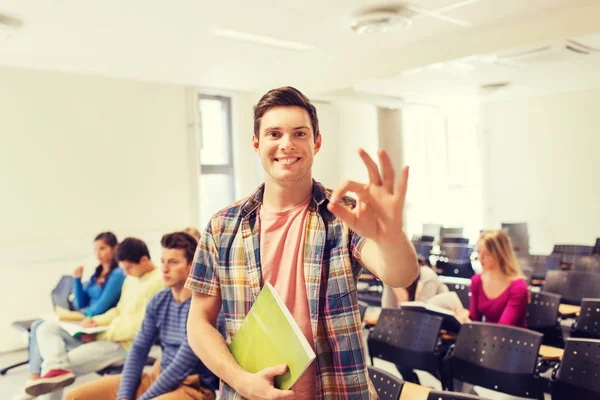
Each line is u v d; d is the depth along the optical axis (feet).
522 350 7.90
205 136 22.17
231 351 3.44
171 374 7.23
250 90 22.61
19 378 13.80
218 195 22.68
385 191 2.82
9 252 16.19
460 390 9.80
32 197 16.97
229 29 13.76
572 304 13.00
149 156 19.85
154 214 19.97
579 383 7.08
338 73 19.85
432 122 34.76
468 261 17.90
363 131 29.53
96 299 12.42
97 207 18.43
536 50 16.19
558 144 27.43
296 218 3.45
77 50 15.16
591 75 22.20
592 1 13.03
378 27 13.26
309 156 3.35
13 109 16.60
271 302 3.19
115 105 18.95
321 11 12.66
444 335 10.64
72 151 17.88
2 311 16.11
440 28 14.87
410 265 2.96
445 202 35.58
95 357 10.19
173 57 16.47
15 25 12.45
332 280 3.29
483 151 30.53
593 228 26.45
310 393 3.23
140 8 11.80
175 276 7.67
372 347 9.93
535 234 28.60
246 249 3.51
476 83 23.12
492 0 12.52
